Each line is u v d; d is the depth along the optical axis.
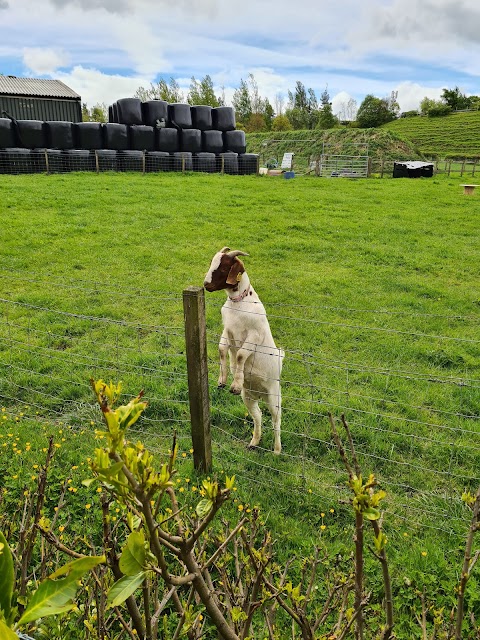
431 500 4.26
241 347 4.47
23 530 2.20
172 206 16.42
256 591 1.89
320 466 4.71
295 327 7.89
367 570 3.36
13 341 6.77
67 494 3.95
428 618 3.11
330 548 3.54
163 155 26.14
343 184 25.41
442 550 3.62
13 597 1.20
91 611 2.30
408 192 22.48
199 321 4.07
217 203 17.45
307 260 11.63
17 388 5.90
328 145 46.22
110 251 11.46
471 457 4.85
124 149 25.61
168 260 11.06
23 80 34.09
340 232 14.02
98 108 72.44
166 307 8.56
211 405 5.72
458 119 77.88
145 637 1.65
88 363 6.51
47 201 15.77
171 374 6.25
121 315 8.16
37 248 11.34
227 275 4.20
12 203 15.20
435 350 7.05
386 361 6.87
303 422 5.36
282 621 2.94
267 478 4.50
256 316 4.43
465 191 22.44
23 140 23.33
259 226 14.44
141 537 1.10
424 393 6.02
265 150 50.25
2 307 8.25
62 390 5.84
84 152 24.17
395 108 91.50
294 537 3.68
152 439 5.09
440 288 9.84
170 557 3.21
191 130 27.47
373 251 12.19
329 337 7.57
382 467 4.74
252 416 4.88
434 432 5.28
